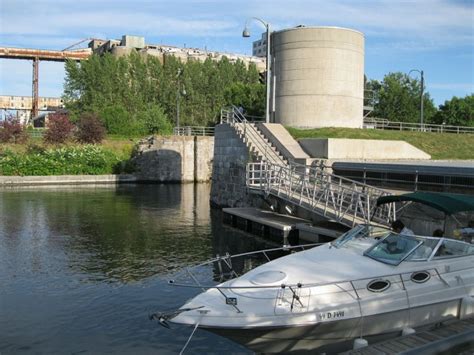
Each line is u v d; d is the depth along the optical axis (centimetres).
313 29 3325
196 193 4016
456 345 810
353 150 2594
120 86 6919
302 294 975
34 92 9906
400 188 2033
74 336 1048
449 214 1165
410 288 1026
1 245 1931
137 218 2648
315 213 2034
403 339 879
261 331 933
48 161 4775
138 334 1048
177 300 1272
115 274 1521
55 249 1866
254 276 1059
